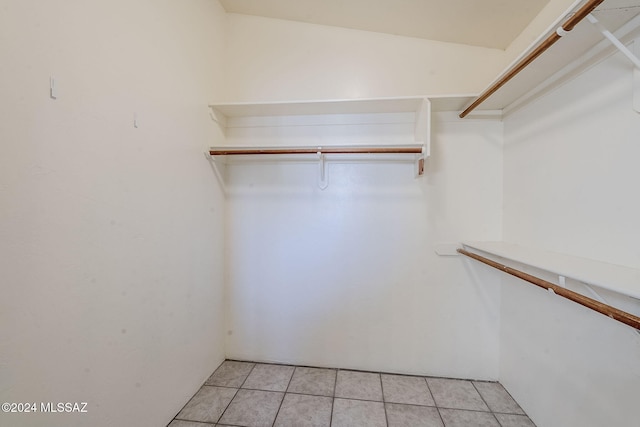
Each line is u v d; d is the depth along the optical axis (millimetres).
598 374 1130
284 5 1881
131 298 1214
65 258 928
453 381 1929
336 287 2070
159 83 1371
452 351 1971
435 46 1955
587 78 1191
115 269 1128
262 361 2129
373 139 2004
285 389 1812
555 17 1425
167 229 1450
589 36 1083
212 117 1902
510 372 1773
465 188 1931
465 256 1943
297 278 2104
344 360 2068
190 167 1658
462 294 1953
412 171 1982
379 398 1737
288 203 2098
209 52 1867
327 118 2039
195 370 1742
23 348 811
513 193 1755
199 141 1754
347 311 2062
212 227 1936
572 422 1262
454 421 1550
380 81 1998
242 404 1663
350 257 2053
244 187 2129
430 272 1979
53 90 875
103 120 1060
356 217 2039
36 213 838
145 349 1303
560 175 1350
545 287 1127
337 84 2027
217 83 1976
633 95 989
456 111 1929
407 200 1989
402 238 2002
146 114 1284
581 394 1215
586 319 1195
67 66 918
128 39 1171
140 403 1272
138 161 1240
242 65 2094
